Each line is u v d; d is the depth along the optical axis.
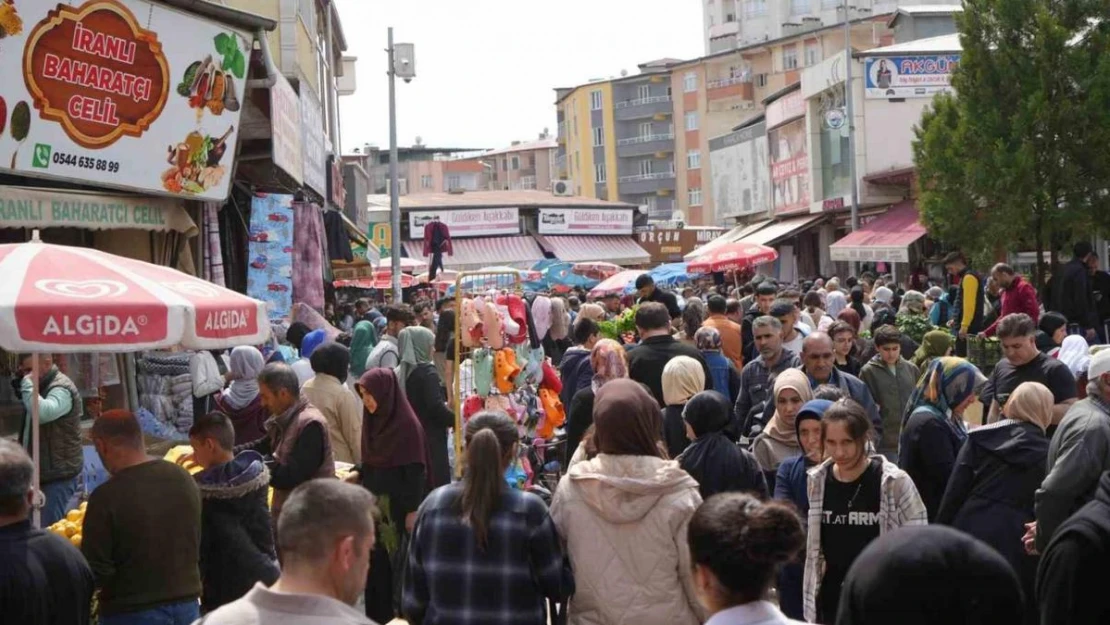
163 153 11.22
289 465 7.26
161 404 11.27
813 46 80.50
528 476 10.30
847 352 10.69
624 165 98.44
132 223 11.11
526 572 5.28
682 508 5.39
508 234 54.25
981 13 22.94
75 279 5.57
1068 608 4.48
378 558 8.03
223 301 5.95
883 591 2.95
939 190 23.38
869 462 5.98
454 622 5.25
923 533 3.02
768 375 9.78
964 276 16.50
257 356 9.10
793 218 47.06
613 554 5.40
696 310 12.36
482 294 10.49
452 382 12.13
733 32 101.69
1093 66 22.33
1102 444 6.28
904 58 38.25
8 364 9.23
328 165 23.66
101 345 5.36
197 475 6.39
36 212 9.83
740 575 3.52
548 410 10.73
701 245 59.19
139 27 10.60
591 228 55.53
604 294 24.19
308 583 3.73
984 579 2.93
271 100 13.26
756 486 6.64
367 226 48.28
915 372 9.43
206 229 12.92
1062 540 4.51
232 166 12.37
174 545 5.80
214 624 3.62
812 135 42.88
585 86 100.94
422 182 120.38
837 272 42.28
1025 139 22.00
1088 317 17.02
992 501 6.71
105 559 5.72
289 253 14.80
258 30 12.37
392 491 8.01
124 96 10.62
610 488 5.40
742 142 55.28
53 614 4.92
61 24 9.77
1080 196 21.95
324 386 8.84
